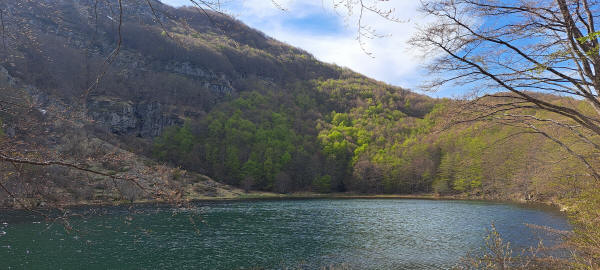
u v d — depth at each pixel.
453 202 60.19
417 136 103.75
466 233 28.05
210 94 139.88
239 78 162.12
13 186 5.15
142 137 109.62
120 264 18.39
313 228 31.36
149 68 121.25
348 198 76.50
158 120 115.06
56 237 23.08
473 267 17.42
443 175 81.31
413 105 143.00
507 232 26.34
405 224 33.72
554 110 6.77
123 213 32.41
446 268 18.08
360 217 39.53
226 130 111.25
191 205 5.79
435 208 49.50
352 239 26.09
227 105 136.12
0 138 5.08
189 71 143.88
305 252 21.77
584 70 6.64
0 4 5.65
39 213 5.43
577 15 6.57
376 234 28.23
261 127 118.12
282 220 36.59
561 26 6.53
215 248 22.66
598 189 8.50
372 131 123.62
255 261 19.56
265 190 92.69
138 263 18.70
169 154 93.38
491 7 6.65
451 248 22.70
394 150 102.50
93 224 27.17
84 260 18.72
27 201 5.26
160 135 111.88
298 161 98.69
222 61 152.00
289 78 180.38
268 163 94.25
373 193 93.31
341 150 107.19
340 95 169.00
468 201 60.91
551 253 14.05
